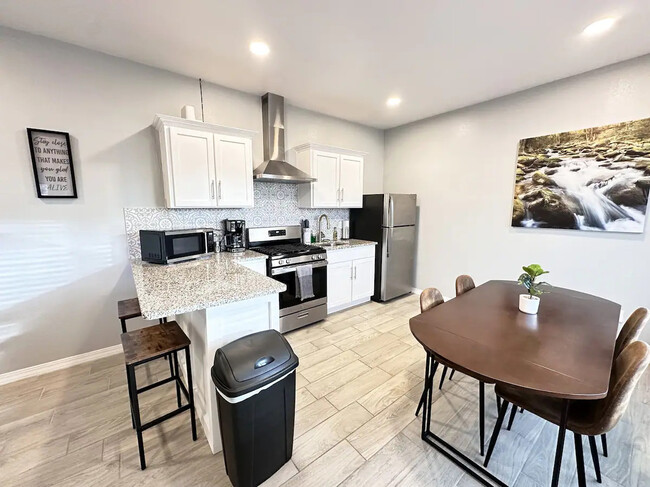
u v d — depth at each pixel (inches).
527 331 58.7
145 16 73.0
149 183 103.4
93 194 93.9
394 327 124.9
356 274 146.3
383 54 91.5
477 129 135.4
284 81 111.6
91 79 90.6
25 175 83.7
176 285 66.3
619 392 44.1
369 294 154.6
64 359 93.5
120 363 96.0
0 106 79.5
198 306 53.7
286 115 137.1
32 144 83.4
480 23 75.5
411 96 126.0
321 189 139.9
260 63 97.7
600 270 104.4
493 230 133.1
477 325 61.5
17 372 86.7
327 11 70.9
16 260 84.5
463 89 118.0
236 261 99.9
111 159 96.0
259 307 65.2
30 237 85.8
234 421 49.1
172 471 57.7
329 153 140.8
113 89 94.3
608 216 100.6
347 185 150.6
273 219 138.7
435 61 95.5
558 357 49.1
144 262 96.4
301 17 73.3
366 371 92.4
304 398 79.5
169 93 104.4
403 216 155.6
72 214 91.2
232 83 113.8
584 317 65.9
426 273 163.3
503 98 125.1
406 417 72.8
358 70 102.2
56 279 90.5
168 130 94.6
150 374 89.9
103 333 99.3
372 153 176.4
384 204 148.6
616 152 97.5
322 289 128.7
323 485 55.3
